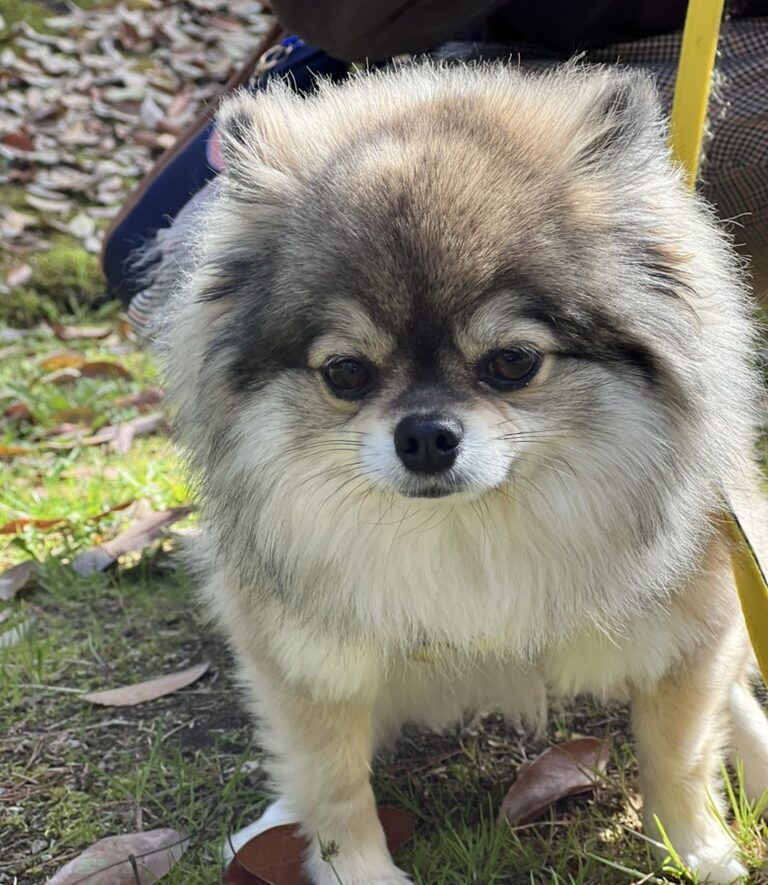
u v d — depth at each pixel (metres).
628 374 0.37
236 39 1.47
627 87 0.39
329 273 0.36
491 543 0.38
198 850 0.41
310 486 0.38
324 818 0.40
